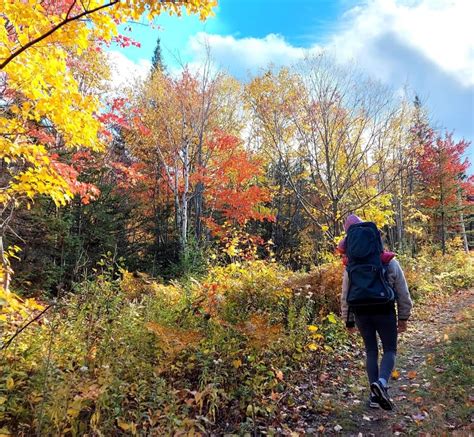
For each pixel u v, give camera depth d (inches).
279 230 1024.2
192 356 168.7
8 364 146.2
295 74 597.3
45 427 117.6
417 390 165.3
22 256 450.6
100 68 510.0
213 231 749.9
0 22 169.0
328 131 579.2
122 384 137.2
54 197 217.6
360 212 604.7
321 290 277.6
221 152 809.5
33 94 191.6
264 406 153.0
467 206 997.2
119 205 727.7
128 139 821.9
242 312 225.6
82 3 152.6
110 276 288.4
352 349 239.6
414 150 834.8
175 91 775.1
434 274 584.7
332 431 138.7
